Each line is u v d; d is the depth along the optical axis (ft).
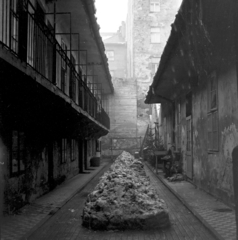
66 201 32.58
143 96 126.82
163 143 77.56
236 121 25.86
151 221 21.30
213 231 20.27
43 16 35.47
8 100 22.85
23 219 24.56
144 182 28.48
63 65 45.65
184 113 49.32
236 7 19.61
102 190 23.88
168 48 31.09
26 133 30.25
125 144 113.91
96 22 42.80
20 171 28.73
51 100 28.43
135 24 132.36
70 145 54.85
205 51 29.43
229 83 27.32
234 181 13.04
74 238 19.77
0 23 22.62
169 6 132.67
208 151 34.32
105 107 113.19
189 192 36.32
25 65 21.29
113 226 21.22
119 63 156.87
